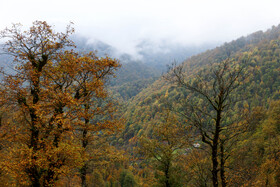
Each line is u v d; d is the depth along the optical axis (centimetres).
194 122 786
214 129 796
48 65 1140
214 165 802
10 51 1002
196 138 871
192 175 998
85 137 1229
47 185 963
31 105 966
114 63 1186
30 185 974
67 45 1117
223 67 732
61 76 1116
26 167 853
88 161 1226
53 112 1041
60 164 978
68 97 930
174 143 1207
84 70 1186
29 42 1041
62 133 1014
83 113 1017
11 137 948
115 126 1191
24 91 1007
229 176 870
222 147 790
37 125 935
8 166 819
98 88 1160
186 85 767
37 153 872
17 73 1019
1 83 948
